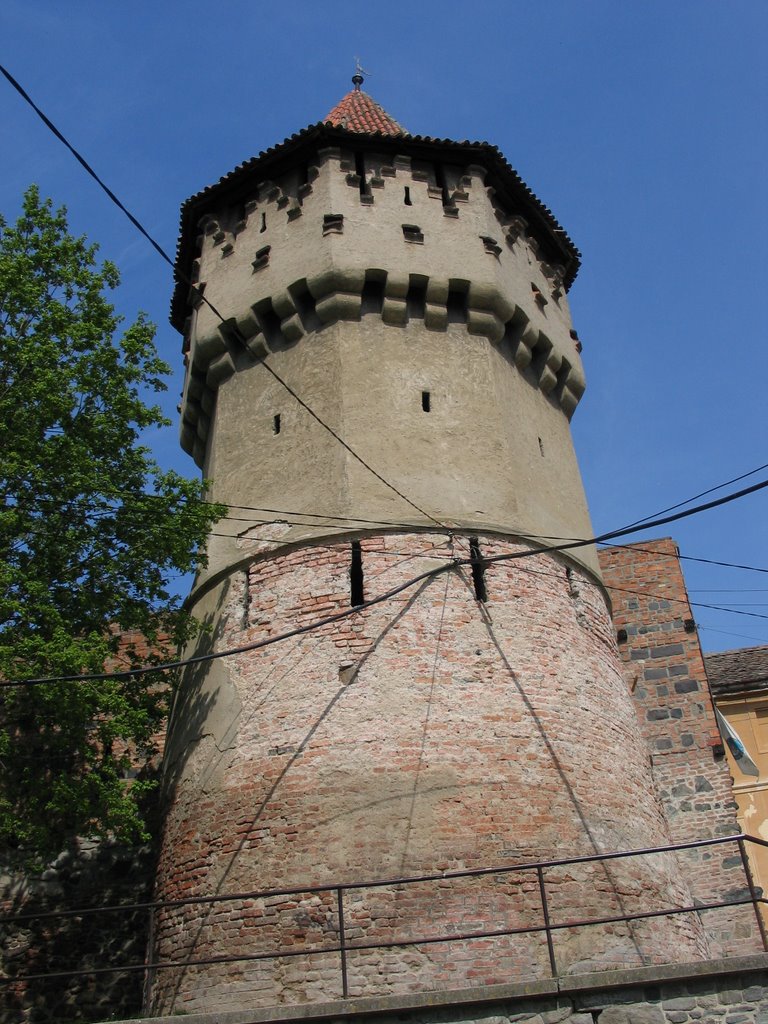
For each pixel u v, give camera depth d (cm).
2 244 1980
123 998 2002
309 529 1898
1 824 1673
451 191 2348
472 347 2148
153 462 1959
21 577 1656
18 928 2077
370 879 1539
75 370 1884
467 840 1570
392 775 1622
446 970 1472
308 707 1714
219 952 1566
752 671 2738
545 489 2105
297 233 2228
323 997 1470
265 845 1616
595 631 1964
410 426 2003
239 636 1862
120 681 1925
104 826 1709
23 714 1784
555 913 1543
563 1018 1130
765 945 1131
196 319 2330
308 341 2138
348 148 2323
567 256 2584
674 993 1127
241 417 2161
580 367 2433
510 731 1691
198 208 2459
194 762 1797
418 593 1802
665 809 2250
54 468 1784
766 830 2520
